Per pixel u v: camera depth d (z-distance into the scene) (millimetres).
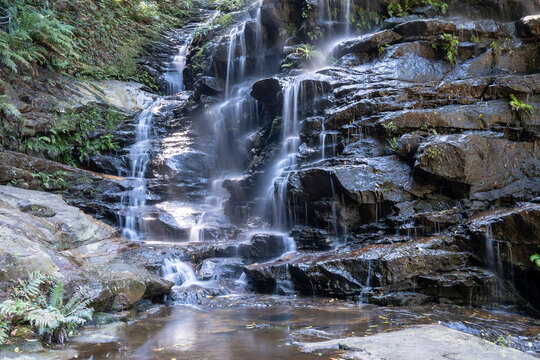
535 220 5746
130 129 13711
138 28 18406
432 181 7328
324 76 9820
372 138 8234
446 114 7859
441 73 9562
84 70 14734
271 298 6652
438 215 6918
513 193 7258
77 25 15438
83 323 4953
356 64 10289
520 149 7523
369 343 4117
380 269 6250
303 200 8156
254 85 10922
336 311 5754
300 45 11906
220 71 14039
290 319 5383
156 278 6484
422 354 3770
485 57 9523
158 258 7578
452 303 6203
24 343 4051
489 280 6082
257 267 7328
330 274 6555
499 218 6098
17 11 12664
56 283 4793
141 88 16031
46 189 9977
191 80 16281
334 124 8773
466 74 9414
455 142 7051
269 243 8125
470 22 10133
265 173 9875
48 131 11219
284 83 10305
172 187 11617
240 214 10125
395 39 10148
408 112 7957
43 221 6711
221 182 11977
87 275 5469
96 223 8133
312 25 11977
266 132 11188
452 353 3803
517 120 7855
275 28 12664
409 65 9586
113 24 17094
